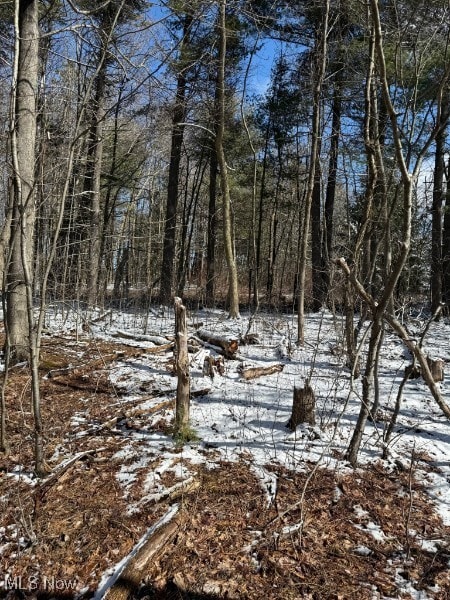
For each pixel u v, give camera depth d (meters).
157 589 2.89
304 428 4.84
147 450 4.42
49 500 3.73
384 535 3.41
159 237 19.00
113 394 5.86
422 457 4.48
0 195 5.95
